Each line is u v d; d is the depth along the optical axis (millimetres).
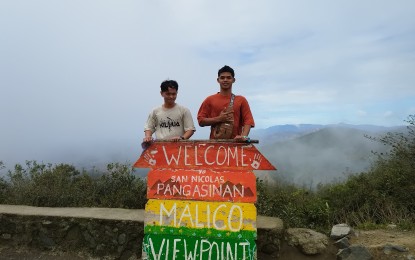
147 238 3951
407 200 5844
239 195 3891
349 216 5934
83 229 5113
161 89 4762
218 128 4578
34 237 5223
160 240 3930
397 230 5156
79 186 6922
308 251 4676
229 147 4004
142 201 6402
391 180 6266
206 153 4031
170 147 4094
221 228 3852
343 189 6727
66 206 6238
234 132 4645
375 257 4391
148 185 4039
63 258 5004
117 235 5008
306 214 6246
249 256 3770
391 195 6148
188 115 4844
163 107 4871
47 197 6250
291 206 6199
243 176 3926
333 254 4652
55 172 7137
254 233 3791
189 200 3955
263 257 4672
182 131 4840
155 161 4094
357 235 4906
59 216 5184
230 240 3820
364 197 6273
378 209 5941
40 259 4980
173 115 4797
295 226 5594
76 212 5402
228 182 3936
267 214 5867
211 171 3990
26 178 7141
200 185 3973
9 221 5305
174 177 4023
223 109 4648
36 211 5438
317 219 6156
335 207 6398
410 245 4473
